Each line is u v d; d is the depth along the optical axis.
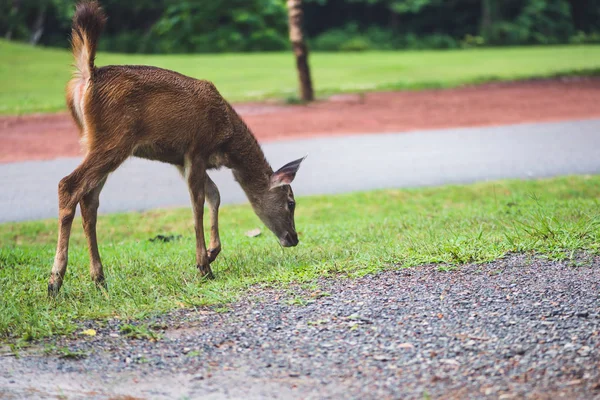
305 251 9.64
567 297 7.11
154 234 12.11
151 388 5.82
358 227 11.30
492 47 53.09
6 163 17.36
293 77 31.45
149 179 16.08
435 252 8.71
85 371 6.17
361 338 6.48
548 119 21.95
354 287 7.76
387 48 53.56
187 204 13.95
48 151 18.69
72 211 7.91
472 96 26.08
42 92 27.55
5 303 7.69
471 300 7.18
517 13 57.91
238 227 12.31
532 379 5.62
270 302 7.48
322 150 18.41
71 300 7.86
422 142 19.17
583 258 8.20
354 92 26.88
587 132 19.80
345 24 58.97
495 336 6.36
